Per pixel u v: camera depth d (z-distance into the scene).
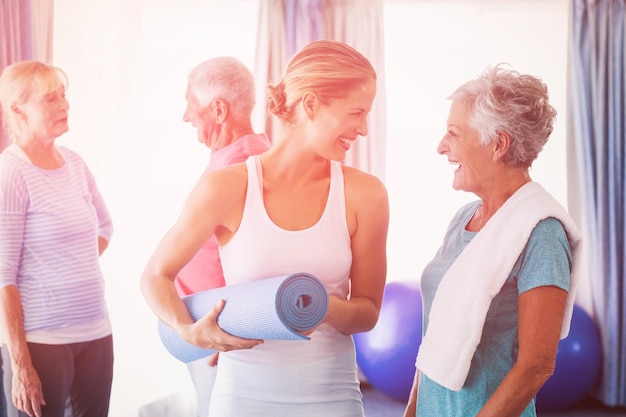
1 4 2.84
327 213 1.51
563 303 1.33
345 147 1.53
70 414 2.71
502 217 1.40
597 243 4.05
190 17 3.89
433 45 4.44
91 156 3.59
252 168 1.52
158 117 3.77
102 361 2.58
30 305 2.43
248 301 1.36
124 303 3.62
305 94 1.48
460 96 1.47
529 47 4.41
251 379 1.50
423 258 4.51
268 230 1.49
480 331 1.38
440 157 4.48
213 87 2.50
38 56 3.13
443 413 1.47
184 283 2.31
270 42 4.08
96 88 3.58
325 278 1.51
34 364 2.42
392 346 3.73
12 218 2.40
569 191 4.18
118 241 3.63
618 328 4.00
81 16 3.56
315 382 1.50
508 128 1.40
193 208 1.50
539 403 3.81
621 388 3.98
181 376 3.68
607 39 4.09
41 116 2.52
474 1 4.38
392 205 4.50
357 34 4.19
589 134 4.07
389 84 4.46
